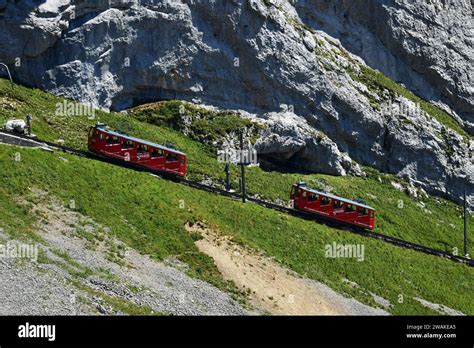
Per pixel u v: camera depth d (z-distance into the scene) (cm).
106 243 7381
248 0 11488
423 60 14338
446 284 9750
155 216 8169
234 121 11262
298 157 11744
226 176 10050
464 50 14800
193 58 11288
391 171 12838
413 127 13000
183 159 9556
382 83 13238
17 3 10181
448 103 14600
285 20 11944
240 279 7694
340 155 12012
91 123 10012
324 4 13612
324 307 7806
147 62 11019
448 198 13175
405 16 14288
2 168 7769
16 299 5938
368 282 8831
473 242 11969
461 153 13412
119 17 10806
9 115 9269
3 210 7238
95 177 8369
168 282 7138
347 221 10162
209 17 11388
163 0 11088
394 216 11419
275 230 9069
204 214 8656
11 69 10256
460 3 15062
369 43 14000
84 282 6550
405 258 9950
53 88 10425
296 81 11825
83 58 10575
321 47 12838
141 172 9025
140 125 10556
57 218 7469
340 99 12219
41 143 8738
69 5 10525
